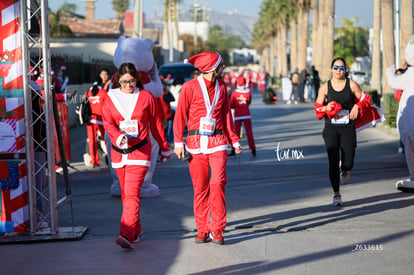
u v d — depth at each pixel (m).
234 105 15.98
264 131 22.88
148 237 8.30
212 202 7.74
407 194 10.60
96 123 14.72
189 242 7.96
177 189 11.79
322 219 8.97
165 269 6.86
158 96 11.47
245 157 15.95
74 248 7.84
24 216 8.34
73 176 13.73
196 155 7.72
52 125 8.33
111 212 9.96
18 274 6.85
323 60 49.41
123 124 7.68
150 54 11.48
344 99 9.41
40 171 8.83
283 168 13.95
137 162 7.68
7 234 8.40
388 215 9.08
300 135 21.12
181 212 9.79
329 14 45.34
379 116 9.87
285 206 9.95
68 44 44.81
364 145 17.92
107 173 14.04
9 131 8.22
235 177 12.93
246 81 15.95
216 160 7.66
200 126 7.66
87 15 70.44
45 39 8.19
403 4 25.12
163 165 14.98
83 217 9.62
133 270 6.86
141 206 10.29
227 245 7.77
